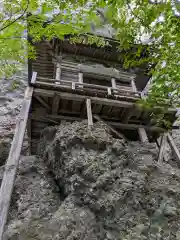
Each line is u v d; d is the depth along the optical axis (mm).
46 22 2449
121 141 5941
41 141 7074
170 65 2787
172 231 4094
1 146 8867
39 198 5020
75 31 2594
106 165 4984
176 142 10391
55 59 8969
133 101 6715
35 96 6172
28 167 6230
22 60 2846
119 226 4055
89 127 5730
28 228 3996
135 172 5121
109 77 9008
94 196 4395
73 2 2352
